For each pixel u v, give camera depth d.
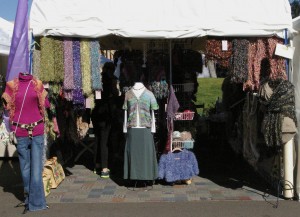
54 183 6.62
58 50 6.19
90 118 8.10
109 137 8.00
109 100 7.36
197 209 5.53
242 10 6.19
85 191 6.47
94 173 7.78
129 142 6.51
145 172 6.44
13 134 5.41
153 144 6.58
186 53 7.42
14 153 9.17
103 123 7.30
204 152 10.12
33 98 5.38
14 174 7.87
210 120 10.84
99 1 6.26
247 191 6.42
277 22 6.12
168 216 5.27
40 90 5.44
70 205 5.75
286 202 5.82
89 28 6.17
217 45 6.33
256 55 6.15
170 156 6.70
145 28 6.13
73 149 8.99
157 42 7.13
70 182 7.07
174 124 7.05
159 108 7.07
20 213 5.46
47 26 6.15
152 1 6.27
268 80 5.95
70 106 7.57
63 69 6.19
